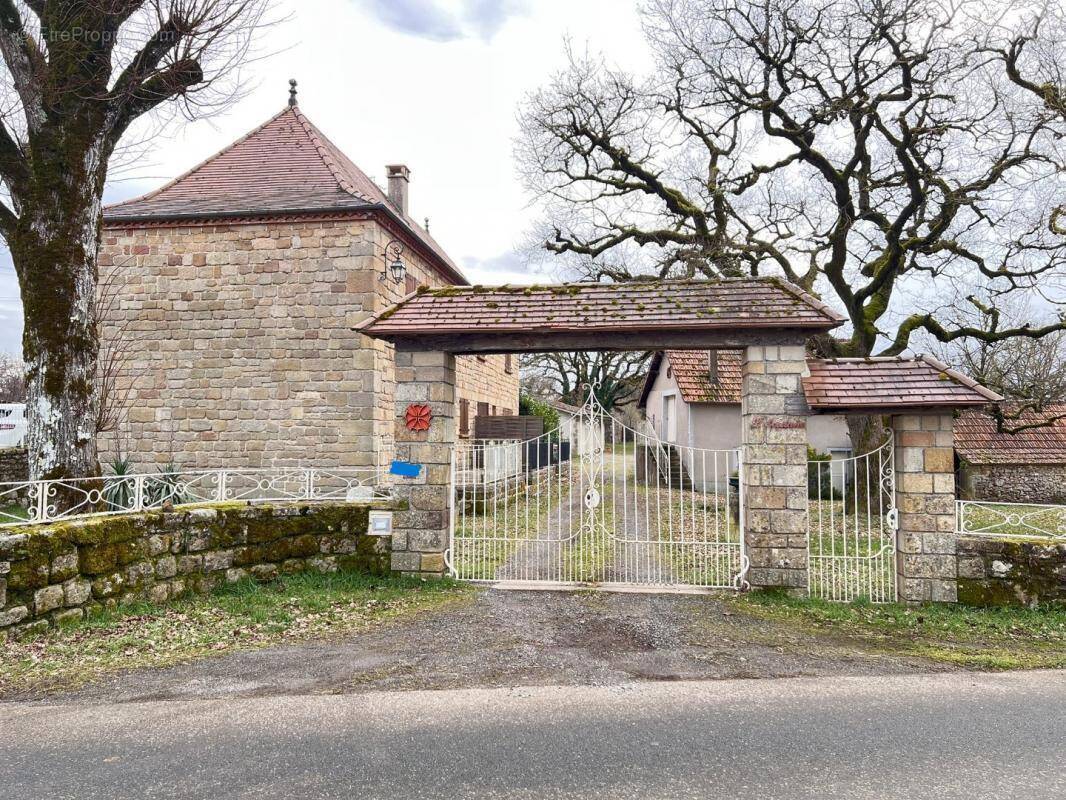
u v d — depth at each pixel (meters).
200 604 7.38
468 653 5.90
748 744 4.07
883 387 7.93
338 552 8.97
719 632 6.62
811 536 13.16
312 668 5.46
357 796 3.44
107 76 8.20
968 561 7.71
